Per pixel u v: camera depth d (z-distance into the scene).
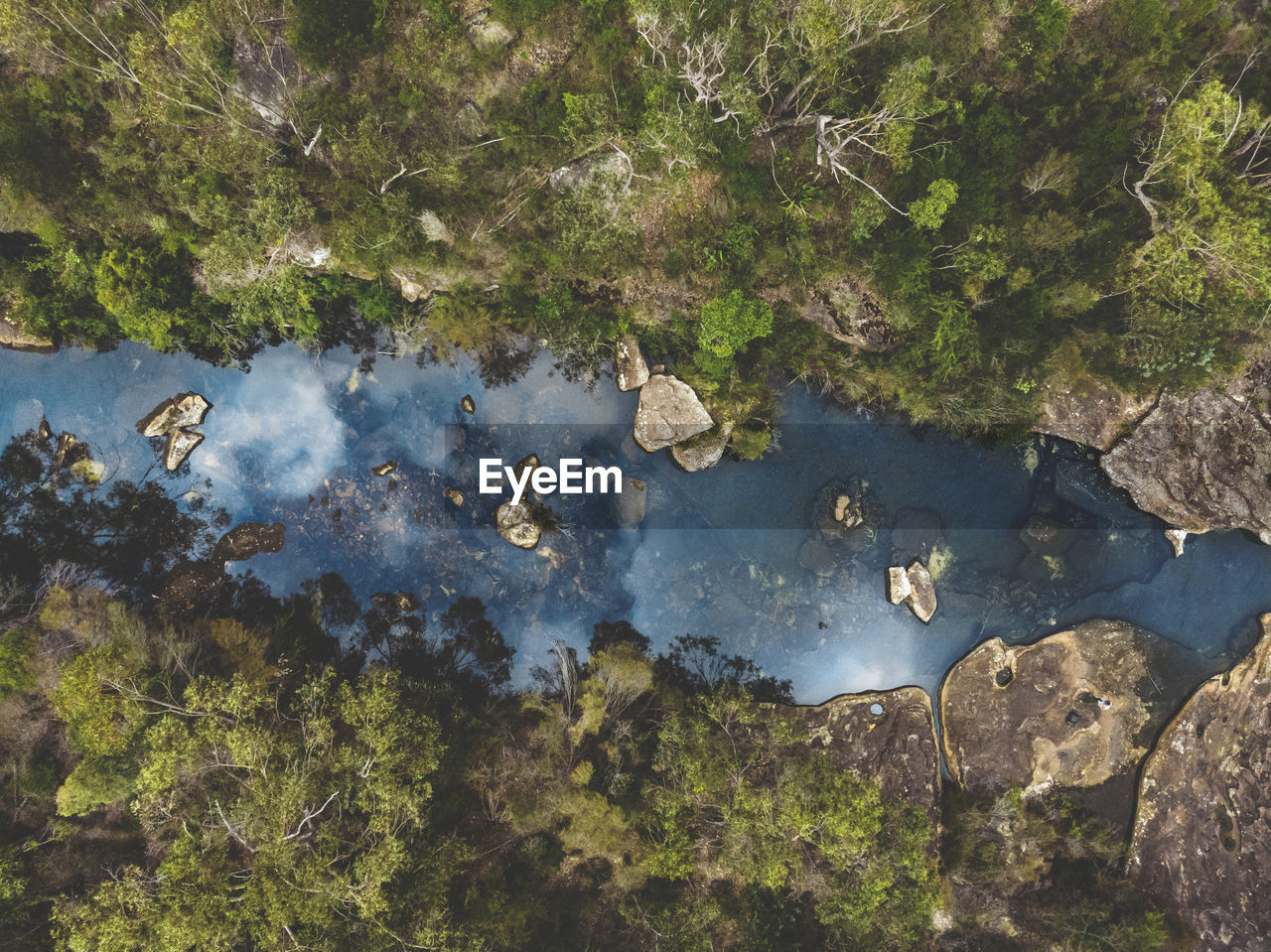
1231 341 17.78
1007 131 17.66
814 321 19.41
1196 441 19.19
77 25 16.56
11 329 19.34
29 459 19.95
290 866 16.30
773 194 18.11
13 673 17.98
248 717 17.97
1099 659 20.41
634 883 19.05
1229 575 20.34
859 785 18.28
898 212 17.94
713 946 18.94
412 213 17.92
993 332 18.72
